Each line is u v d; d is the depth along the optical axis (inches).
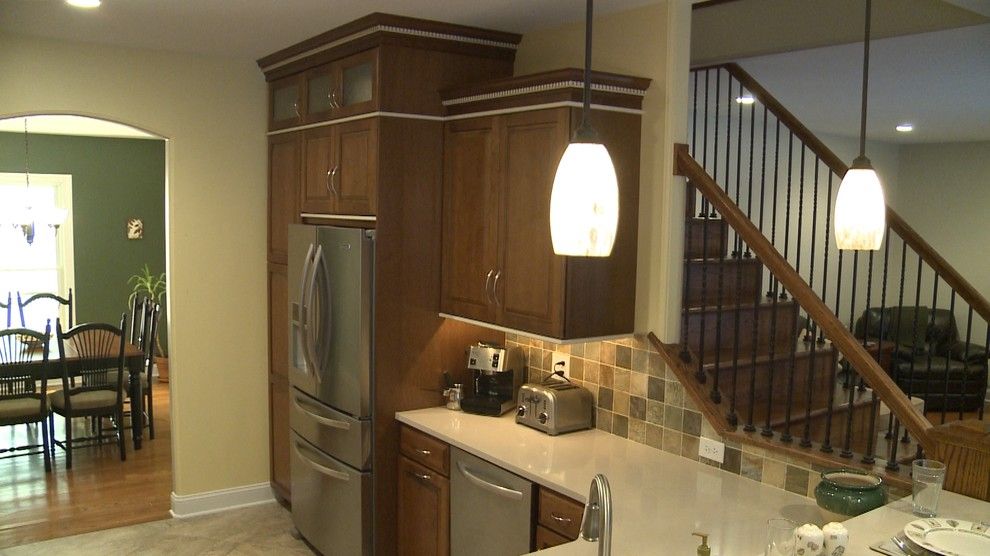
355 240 140.0
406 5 126.6
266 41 158.1
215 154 178.9
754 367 116.7
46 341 215.0
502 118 128.6
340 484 149.9
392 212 140.8
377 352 142.2
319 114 157.1
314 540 161.3
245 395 186.7
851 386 107.8
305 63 161.9
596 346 136.5
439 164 144.4
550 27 141.1
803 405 140.1
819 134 299.0
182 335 178.2
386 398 144.0
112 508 187.5
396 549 148.5
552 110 118.6
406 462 143.5
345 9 130.4
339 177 150.7
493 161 131.3
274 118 179.2
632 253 126.6
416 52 139.9
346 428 145.9
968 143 318.3
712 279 149.5
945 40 152.8
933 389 266.4
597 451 124.2
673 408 122.8
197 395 180.9
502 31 144.3
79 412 219.8
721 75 190.7
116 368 233.6
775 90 208.7
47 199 315.0
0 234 307.9
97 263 324.8
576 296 120.1
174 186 174.9
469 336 152.6
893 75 187.6
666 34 120.6
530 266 124.6
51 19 142.5
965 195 320.8
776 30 150.3
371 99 139.6
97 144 320.5
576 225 68.6
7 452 228.8
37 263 315.9
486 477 122.8
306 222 167.0
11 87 157.1
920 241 153.8
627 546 88.1
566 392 133.6
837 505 89.4
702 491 106.7
